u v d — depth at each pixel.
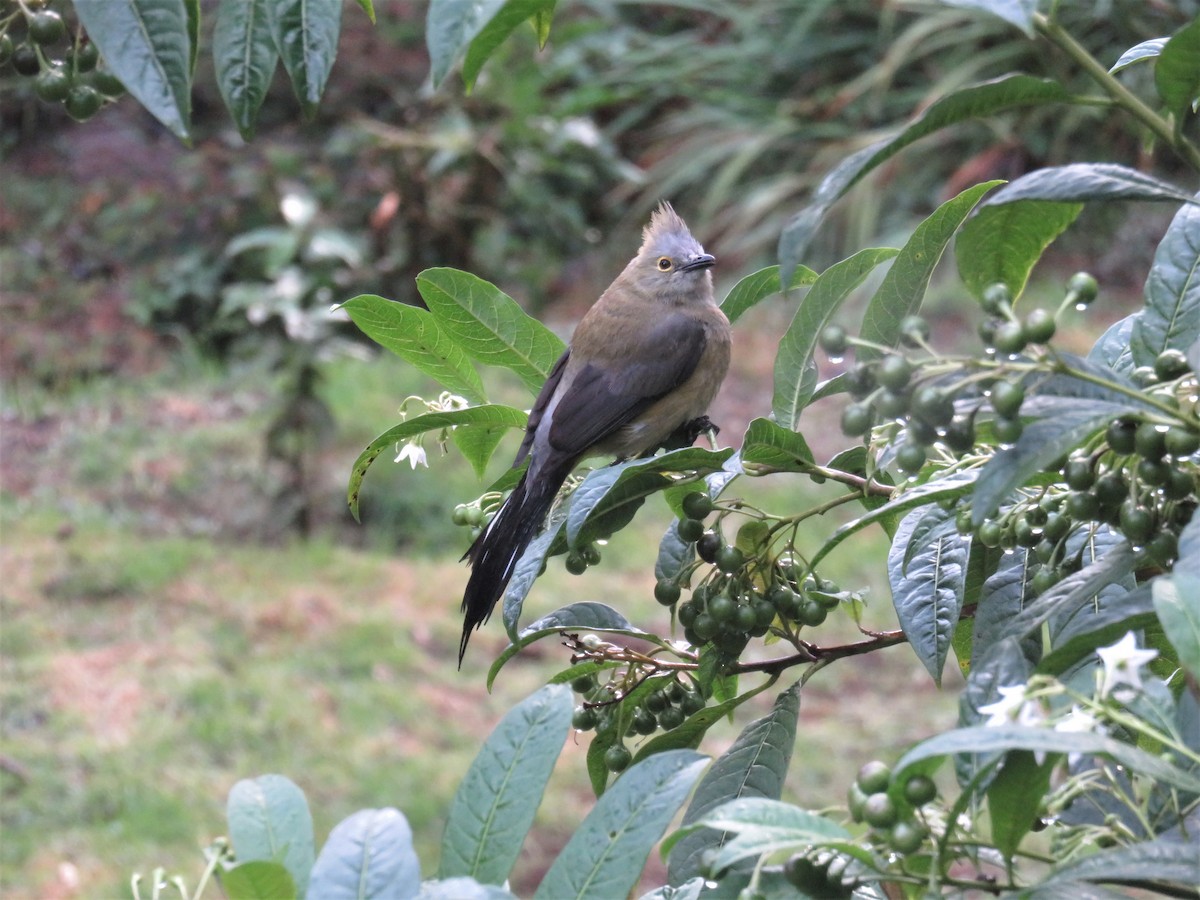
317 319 15.54
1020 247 2.81
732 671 3.38
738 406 17.28
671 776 2.40
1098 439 2.47
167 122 2.31
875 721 11.91
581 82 21.78
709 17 22.75
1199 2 17.41
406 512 15.53
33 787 10.43
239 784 2.62
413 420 3.64
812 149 20.50
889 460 3.36
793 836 2.13
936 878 2.16
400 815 2.21
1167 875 2.02
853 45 20.89
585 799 10.95
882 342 3.21
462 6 2.22
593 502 2.91
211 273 18.48
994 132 19.55
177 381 17.77
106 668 12.12
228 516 15.13
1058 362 2.27
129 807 10.22
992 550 3.31
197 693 11.73
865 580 13.72
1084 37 18.44
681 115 21.70
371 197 19.62
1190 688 2.39
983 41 20.23
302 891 2.45
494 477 15.86
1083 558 2.90
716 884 2.42
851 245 19.00
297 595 13.59
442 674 12.54
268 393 17.30
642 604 13.35
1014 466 2.19
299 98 2.51
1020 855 2.34
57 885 9.32
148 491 15.52
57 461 16.08
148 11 2.34
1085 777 2.39
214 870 2.65
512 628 2.84
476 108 20.33
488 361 3.88
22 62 3.04
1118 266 18.77
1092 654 2.40
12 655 12.29
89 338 18.23
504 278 19.84
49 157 20.89
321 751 11.12
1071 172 2.39
